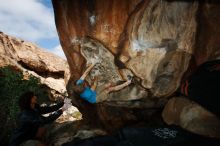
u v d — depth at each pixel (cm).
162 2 398
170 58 393
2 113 580
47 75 998
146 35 410
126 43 427
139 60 416
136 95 419
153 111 414
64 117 798
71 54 486
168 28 394
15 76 611
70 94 499
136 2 420
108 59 443
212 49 363
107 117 453
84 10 457
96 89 452
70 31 476
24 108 423
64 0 472
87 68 460
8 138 569
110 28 440
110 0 437
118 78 434
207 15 370
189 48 382
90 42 457
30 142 395
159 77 400
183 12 385
